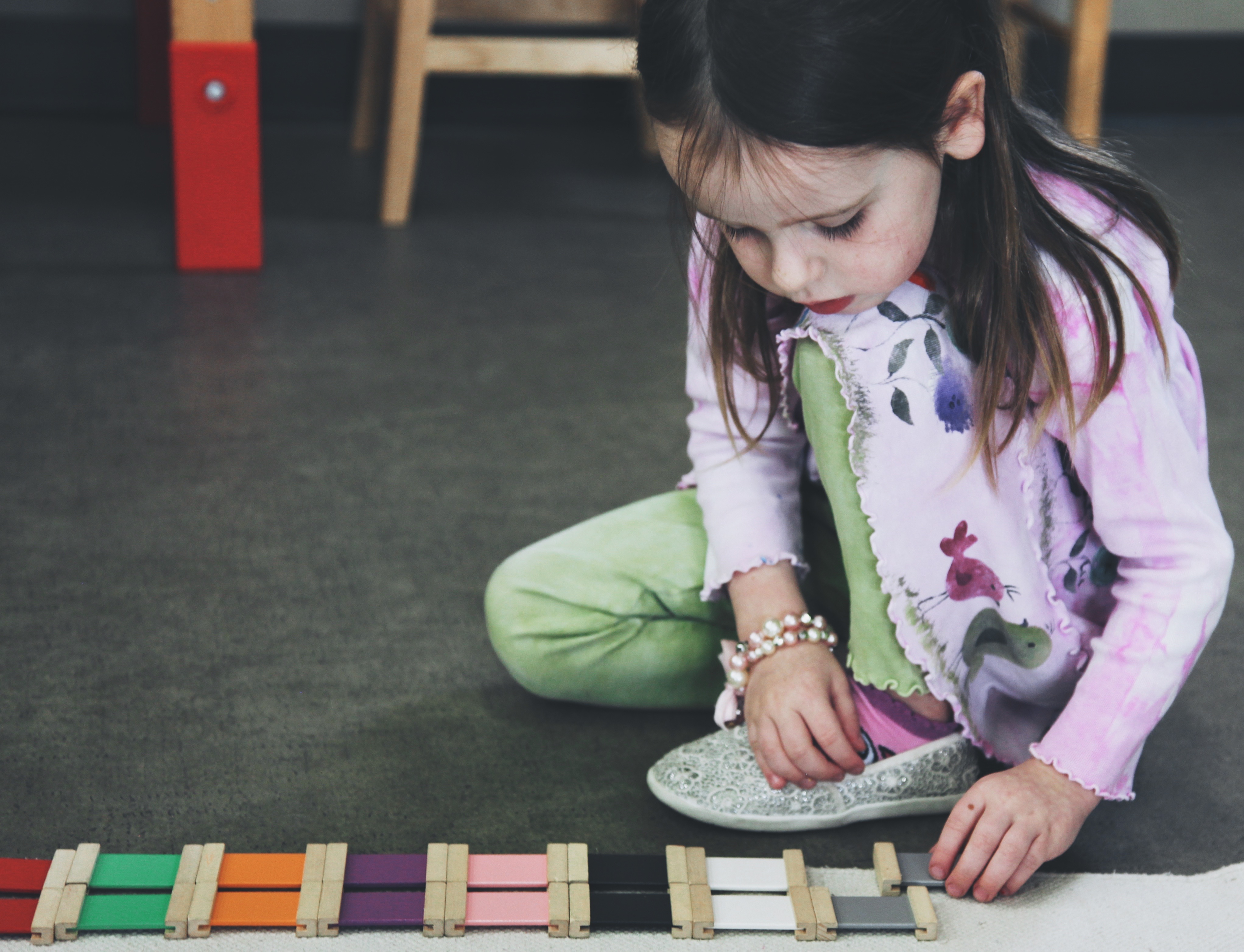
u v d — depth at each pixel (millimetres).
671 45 710
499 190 2635
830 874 897
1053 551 915
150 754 1012
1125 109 3189
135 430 1566
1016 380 837
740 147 702
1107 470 826
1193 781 1017
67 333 1832
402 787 989
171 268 2104
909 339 845
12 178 2480
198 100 2016
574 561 1053
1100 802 990
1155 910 864
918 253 760
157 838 920
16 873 848
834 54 679
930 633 894
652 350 1902
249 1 1985
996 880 840
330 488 1461
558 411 1687
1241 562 1326
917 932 836
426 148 2895
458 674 1143
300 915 822
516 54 2354
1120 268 808
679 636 1057
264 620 1205
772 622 931
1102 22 2484
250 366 1771
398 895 849
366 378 1755
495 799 981
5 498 1394
